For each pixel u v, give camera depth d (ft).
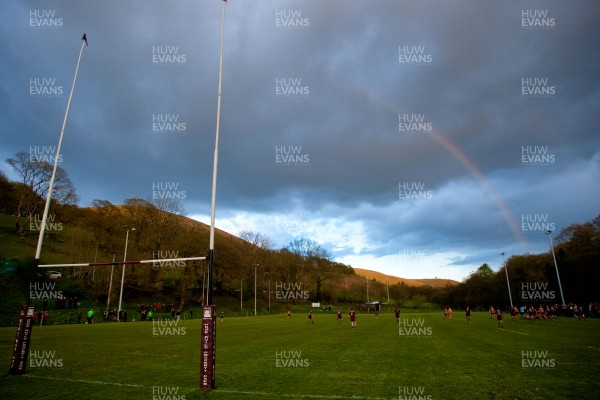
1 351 61.72
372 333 103.60
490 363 50.96
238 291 337.52
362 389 36.65
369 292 505.66
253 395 34.58
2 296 168.25
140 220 288.92
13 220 263.90
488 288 380.99
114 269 233.96
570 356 56.39
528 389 36.29
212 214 43.45
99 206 275.80
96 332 102.63
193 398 33.65
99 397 34.06
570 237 296.30
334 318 225.76
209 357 37.88
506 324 136.46
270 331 114.32
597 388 36.55
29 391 36.35
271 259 383.24
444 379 40.93
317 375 43.57
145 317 183.32
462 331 105.09
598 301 237.45
